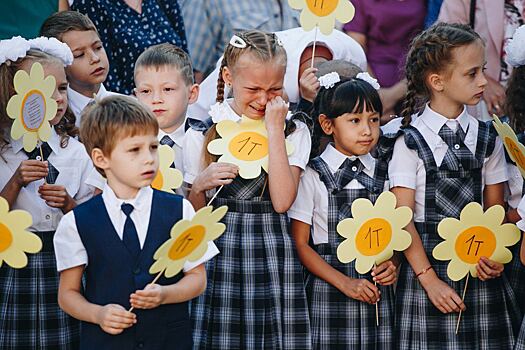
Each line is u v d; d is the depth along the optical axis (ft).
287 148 22.48
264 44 22.34
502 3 31.45
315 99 23.57
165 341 19.81
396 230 22.00
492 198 23.61
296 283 22.35
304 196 22.94
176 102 23.79
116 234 19.83
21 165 21.97
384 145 23.48
